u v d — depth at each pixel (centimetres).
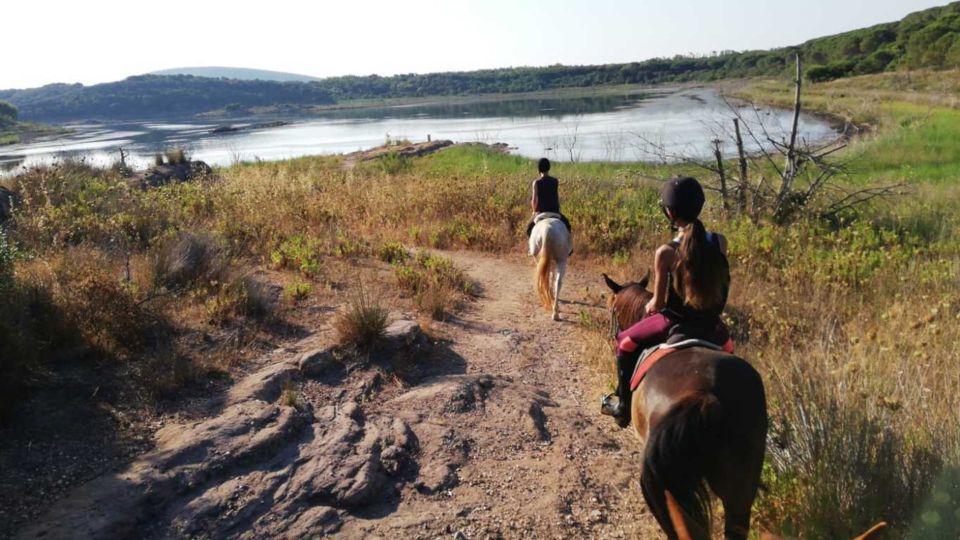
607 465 570
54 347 641
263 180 1883
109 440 526
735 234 1303
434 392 659
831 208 1512
